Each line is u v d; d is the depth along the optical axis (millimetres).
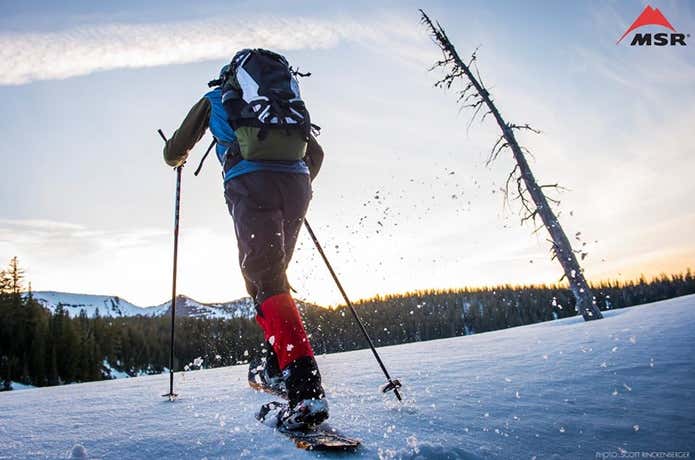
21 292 62062
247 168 1810
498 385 2043
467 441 1360
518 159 10328
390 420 1610
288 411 1547
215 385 2826
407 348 4727
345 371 3084
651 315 3785
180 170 2553
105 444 1502
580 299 8961
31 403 2580
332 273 2137
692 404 1499
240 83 1843
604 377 1932
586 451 1258
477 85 10875
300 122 1833
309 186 1970
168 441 1491
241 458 1306
